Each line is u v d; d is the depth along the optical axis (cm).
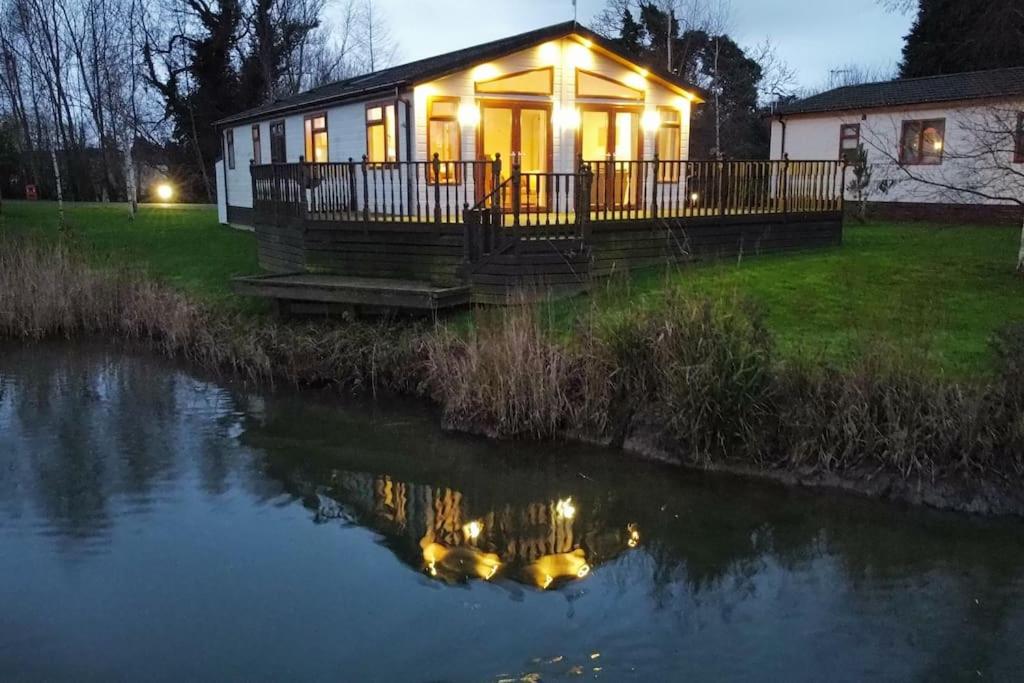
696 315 735
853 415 634
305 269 1304
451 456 755
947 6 2723
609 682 415
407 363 943
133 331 1298
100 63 3841
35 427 863
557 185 1082
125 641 460
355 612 488
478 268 1066
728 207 1316
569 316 905
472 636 460
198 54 3853
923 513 592
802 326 864
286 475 719
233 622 478
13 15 3822
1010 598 491
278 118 1980
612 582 522
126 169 3162
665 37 3506
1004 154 1772
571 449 751
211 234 2112
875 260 1267
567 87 1495
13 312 1322
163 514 636
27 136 3853
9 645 457
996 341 675
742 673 423
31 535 600
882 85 2378
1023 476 587
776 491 639
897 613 478
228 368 1095
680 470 689
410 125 1405
